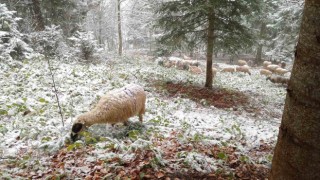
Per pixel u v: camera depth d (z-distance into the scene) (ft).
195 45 44.16
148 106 28.96
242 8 39.40
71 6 60.44
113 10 127.85
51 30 33.76
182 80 48.52
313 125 5.34
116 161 14.05
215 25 40.70
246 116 34.22
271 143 21.38
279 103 43.09
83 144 16.49
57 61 43.01
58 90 29.78
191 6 38.04
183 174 13.08
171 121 25.36
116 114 18.92
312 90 5.28
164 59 72.28
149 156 14.26
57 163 14.46
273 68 74.54
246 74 71.97
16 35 39.60
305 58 5.36
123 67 51.75
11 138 17.71
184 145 17.57
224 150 17.28
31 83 30.45
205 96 40.55
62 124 20.79
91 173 13.16
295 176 5.70
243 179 13.33
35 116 22.00
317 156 5.40
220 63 99.71
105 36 123.75
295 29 58.49
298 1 55.57
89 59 53.01
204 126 25.25
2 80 30.19
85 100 27.63
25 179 12.52
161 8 41.83
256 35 43.09
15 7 52.54
